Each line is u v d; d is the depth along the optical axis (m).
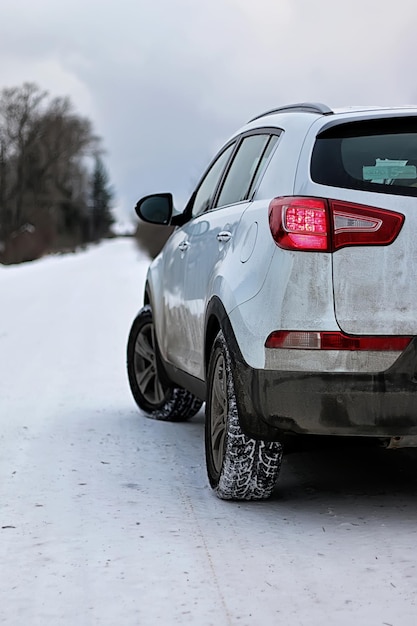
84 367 10.35
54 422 7.00
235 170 5.50
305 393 4.14
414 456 5.81
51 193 100.56
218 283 4.81
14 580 3.71
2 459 5.75
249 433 4.38
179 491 5.00
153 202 6.55
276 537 4.21
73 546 4.10
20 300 22.89
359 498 4.86
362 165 4.27
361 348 4.08
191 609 3.41
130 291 25.83
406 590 3.57
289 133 4.69
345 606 3.42
